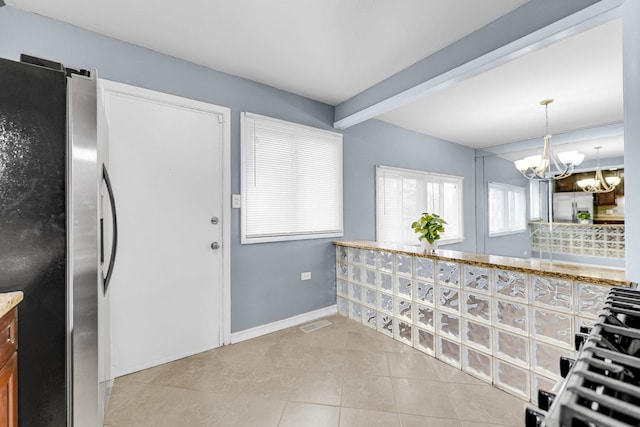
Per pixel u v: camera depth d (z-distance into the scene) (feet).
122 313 6.60
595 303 4.78
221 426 5.04
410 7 5.67
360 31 6.42
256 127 8.71
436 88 7.43
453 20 6.06
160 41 6.73
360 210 11.41
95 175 3.85
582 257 12.96
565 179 13.60
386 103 8.63
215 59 7.50
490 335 6.20
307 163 9.87
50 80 3.59
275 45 6.93
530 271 5.38
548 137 10.64
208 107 7.82
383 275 8.80
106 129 5.81
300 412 5.37
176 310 7.33
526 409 1.79
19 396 3.38
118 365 6.53
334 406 5.53
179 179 7.38
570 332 5.06
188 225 7.51
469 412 5.34
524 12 5.57
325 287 10.35
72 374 3.72
